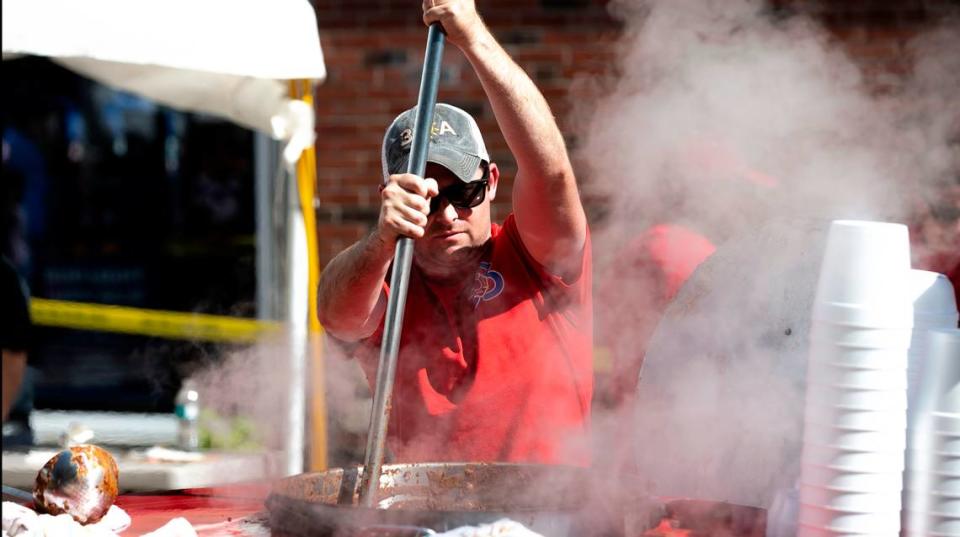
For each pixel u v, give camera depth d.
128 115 11.84
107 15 5.12
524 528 2.52
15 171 11.95
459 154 4.22
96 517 3.17
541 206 4.18
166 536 2.96
